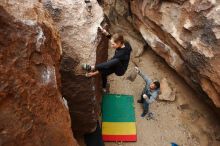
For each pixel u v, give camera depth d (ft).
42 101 11.65
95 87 20.76
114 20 31.01
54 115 11.99
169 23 25.54
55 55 13.91
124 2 30.60
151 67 29.32
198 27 23.38
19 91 10.96
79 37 20.20
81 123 21.63
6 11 11.89
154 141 25.11
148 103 25.17
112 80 27.81
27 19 12.60
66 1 20.95
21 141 10.48
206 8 22.94
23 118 10.77
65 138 11.89
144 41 30.22
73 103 20.59
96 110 21.75
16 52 11.53
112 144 24.39
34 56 12.15
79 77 19.77
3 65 10.89
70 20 20.47
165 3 25.80
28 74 11.57
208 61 22.81
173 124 26.18
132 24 30.91
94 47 20.11
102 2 30.32
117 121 25.22
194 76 24.73
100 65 19.24
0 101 10.36
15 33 11.79
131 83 27.91
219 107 23.41
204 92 25.12
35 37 12.39
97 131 23.07
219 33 22.20
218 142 25.50
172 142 25.22
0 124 10.17
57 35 14.88
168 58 27.25
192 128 26.13
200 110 26.99
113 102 26.16
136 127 25.55
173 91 27.73
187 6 24.07
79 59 19.71
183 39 24.47
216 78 22.49
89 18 21.01
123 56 19.01
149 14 27.32
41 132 11.18
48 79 12.28
